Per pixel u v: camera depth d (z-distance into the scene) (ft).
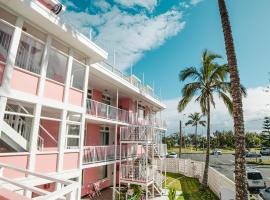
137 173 50.44
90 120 49.24
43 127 36.88
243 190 26.43
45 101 30.07
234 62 29.89
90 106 47.16
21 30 27.32
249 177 65.10
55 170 31.37
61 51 34.45
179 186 69.41
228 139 307.99
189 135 360.69
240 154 27.25
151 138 53.98
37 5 26.81
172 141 340.39
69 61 34.86
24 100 27.09
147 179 48.65
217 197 55.26
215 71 67.36
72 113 36.81
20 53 30.17
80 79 49.85
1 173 23.76
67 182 13.10
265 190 48.65
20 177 26.37
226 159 162.91
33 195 28.55
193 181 78.95
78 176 35.32
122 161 60.95
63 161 32.81
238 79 29.35
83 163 42.96
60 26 30.04
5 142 26.91
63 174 32.30
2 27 27.27
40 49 31.27
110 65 53.01
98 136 60.03
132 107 74.69
